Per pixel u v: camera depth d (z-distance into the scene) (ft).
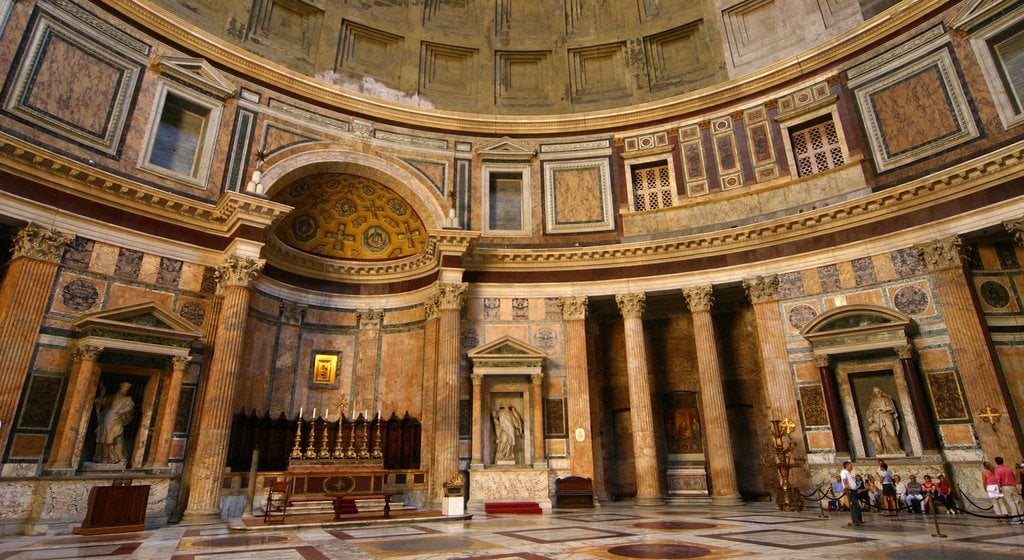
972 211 47.16
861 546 24.43
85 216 44.75
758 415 61.87
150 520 40.37
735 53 67.92
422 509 50.70
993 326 46.80
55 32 46.29
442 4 74.64
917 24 54.60
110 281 45.21
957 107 50.55
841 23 61.72
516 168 68.44
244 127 56.95
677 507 52.54
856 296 52.19
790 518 39.32
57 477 37.83
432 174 65.87
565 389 59.72
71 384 40.93
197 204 49.52
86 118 46.98
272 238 59.06
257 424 55.11
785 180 59.26
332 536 31.58
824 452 50.44
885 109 55.16
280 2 65.16
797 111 60.08
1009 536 27.73
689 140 65.92
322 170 61.46
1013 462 41.63
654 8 73.36
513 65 74.74
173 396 44.37
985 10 49.42
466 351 59.93
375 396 63.16
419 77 71.26
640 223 64.39
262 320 59.06
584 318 61.31
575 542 27.09
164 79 52.70
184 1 57.72
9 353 38.96
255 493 48.52
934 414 46.55
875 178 54.34
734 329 65.57
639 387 57.88
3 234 43.75
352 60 68.74
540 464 55.42
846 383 51.62
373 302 66.69
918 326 48.52
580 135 69.41
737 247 58.54
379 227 68.44
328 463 46.09
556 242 65.16
